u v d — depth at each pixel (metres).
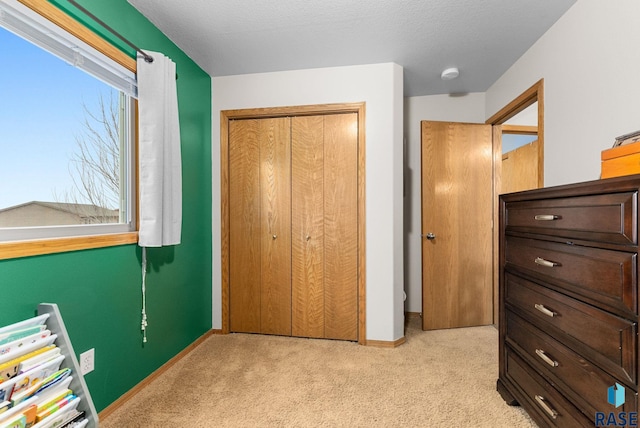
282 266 2.72
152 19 1.93
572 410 1.22
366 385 1.91
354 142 2.60
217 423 1.55
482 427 1.53
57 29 1.33
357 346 2.51
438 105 3.24
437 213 2.91
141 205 1.80
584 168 1.72
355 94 2.56
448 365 2.18
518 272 1.63
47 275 1.32
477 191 2.99
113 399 1.66
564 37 1.89
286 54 2.38
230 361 2.24
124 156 1.86
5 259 1.16
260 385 1.91
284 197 2.71
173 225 2.00
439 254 2.91
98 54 1.55
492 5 1.80
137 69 1.78
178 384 1.93
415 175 3.28
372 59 2.47
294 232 2.70
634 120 1.40
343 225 2.62
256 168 2.75
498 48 2.30
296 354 2.36
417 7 1.83
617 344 1.02
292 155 2.70
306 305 2.69
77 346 1.45
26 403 1.06
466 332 2.83
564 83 1.89
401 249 2.59
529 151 4.07
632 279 0.97
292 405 1.71
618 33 1.48
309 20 1.95
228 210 2.78
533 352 1.49
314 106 2.61
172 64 2.00
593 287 1.12
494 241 3.02
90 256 1.53
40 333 1.17
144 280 1.89
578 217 1.19
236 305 2.80
